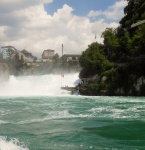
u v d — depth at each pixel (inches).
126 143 713.6
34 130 885.2
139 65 3120.1
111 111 1396.4
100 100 2214.6
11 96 2805.1
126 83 3196.4
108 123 1020.5
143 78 3093.0
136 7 4055.1
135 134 823.7
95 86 3287.4
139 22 3464.6
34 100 2196.1
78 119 1125.1
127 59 3403.1
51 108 1555.1
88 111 1401.3
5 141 682.2
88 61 3673.7
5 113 1328.7
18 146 644.7
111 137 783.1
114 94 3216.0
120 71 3243.1
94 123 1023.6
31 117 1190.9
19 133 831.7
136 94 3125.0
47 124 1003.9
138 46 3127.5
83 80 3811.5
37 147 662.5
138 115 1235.9
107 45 3786.9
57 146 676.7
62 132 850.1
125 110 1439.5
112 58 3693.4
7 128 920.9
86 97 2699.3
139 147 673.6
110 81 3248.0
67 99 2341.3
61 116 1217.4
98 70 3599.9
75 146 679.1
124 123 1019.9
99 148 662.5
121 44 3651.6
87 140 743.7
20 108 1561.3
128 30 3848.4
